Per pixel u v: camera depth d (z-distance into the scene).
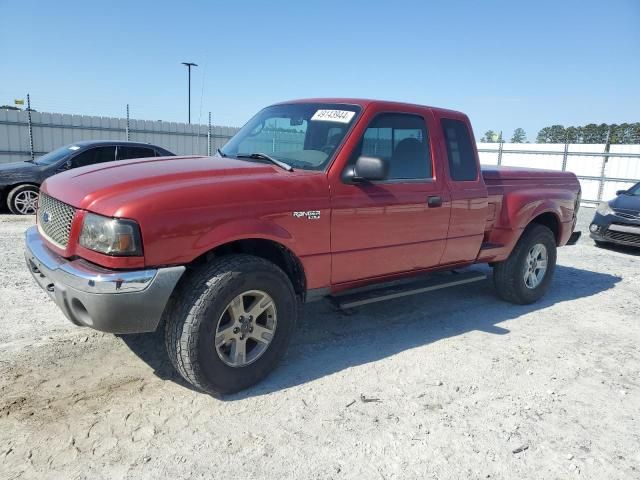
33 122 17.19
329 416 3.17
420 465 2.74
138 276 2.86
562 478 2.71
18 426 2.87
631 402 3.57
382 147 4.07
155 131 20.03
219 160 3.86
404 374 3.80
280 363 3.88
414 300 5.66
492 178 5.29
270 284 3.36
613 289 6.68
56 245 3.25
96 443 2.77
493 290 6.22
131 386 3.40
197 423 3.02
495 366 4.02
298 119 4.23
